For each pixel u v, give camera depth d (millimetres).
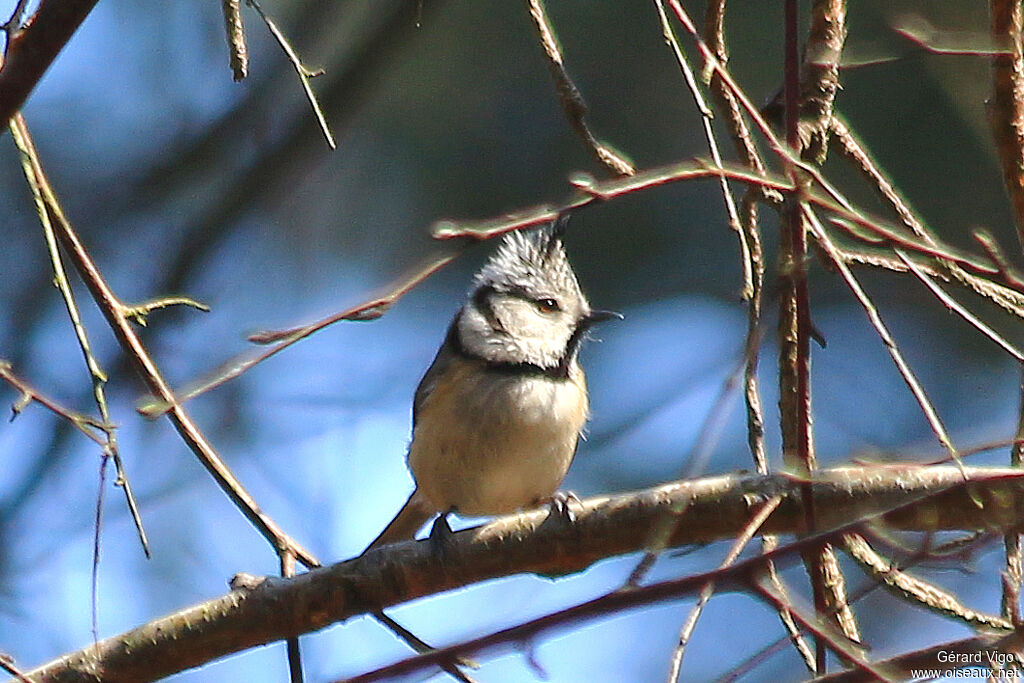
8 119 5414
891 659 4863
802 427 6008
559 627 4285
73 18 5348
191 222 13211
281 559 7082
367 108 13320
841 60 8047
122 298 12961
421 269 5199
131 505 6086
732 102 6949
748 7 12133
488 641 4305
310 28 13195
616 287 13328
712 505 6449
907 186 12172
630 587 4395
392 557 6785
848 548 6008
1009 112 6219
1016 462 6191
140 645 6625
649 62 12898
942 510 5969
